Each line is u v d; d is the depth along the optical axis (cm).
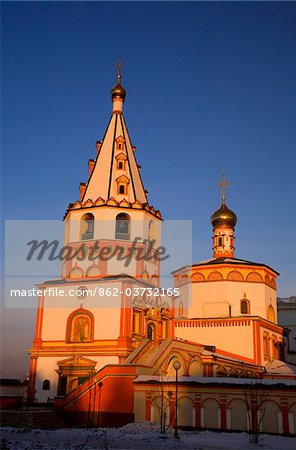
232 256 5375
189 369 3888
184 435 2762
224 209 5459
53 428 3047
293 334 6066
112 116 4888
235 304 4769
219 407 2984
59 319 4006
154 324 4188
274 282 5109
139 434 2688
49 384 3859
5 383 5028
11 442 2248
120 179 4447
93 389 3253
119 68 5078
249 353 4441
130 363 3469
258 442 2522
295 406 2838
